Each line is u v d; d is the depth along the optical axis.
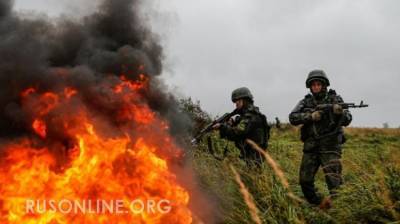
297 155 7.45
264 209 4.72
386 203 4.17
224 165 5.83
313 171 5.67
